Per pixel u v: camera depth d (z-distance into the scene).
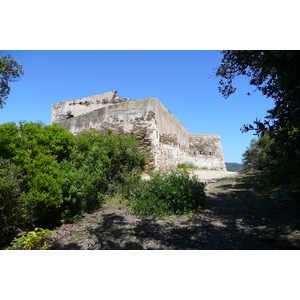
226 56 5.36
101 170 5.39
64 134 5.30
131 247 2.93
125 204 5.03
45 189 3.66
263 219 3.83
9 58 8.24
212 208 4.68
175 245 2.97
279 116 2.61
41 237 3.08
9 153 3.82
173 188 4.60
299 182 2.48
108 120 10.22
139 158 6.45
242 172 10.26
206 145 18.69
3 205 3.09
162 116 10.70
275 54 2.63
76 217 4.21
